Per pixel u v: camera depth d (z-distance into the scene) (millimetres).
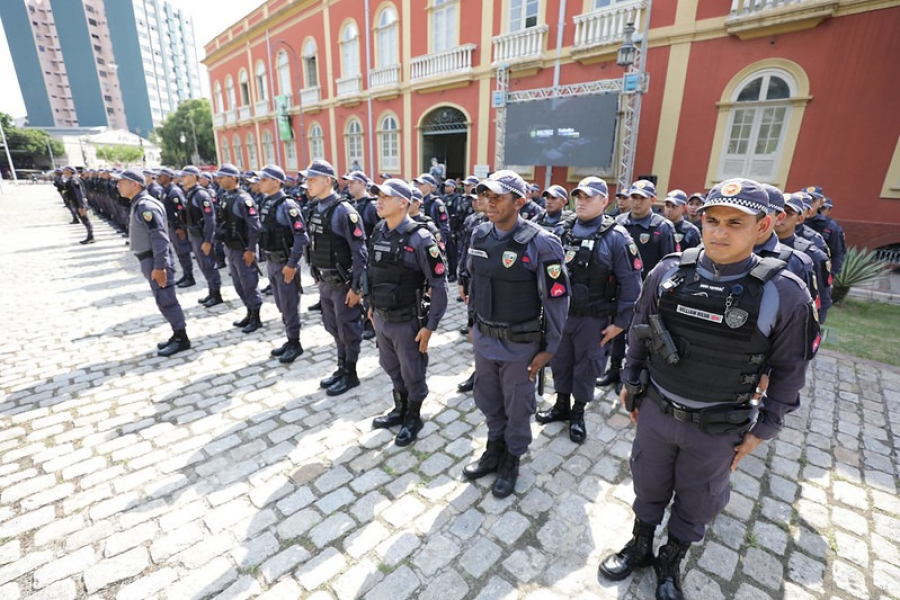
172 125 50250
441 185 9578
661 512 1945
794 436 3111
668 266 1762
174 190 6512
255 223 4734
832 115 6859
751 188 1409
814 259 3350
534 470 2729
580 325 2891
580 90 9484
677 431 1696
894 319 5836
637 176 9047
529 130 9984
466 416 3322
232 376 3930
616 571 1974
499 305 2297
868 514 2391
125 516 2320
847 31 6512
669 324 1666
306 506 2406
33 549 2113
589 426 3225
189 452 2855
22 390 3650
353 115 16156
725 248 1476
